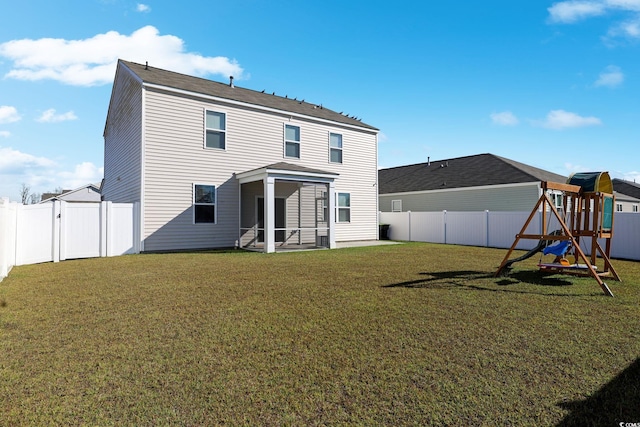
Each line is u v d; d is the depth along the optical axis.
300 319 4.34
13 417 2.23
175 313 4.63
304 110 16.89
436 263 9.51
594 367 2.95
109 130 18.17
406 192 23.66
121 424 2.16
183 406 2.37
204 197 13.41
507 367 2.95
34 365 3.02
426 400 2.43
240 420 2.21
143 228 12.12
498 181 19.38
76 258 10.71
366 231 18.64
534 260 10.19
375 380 2.73
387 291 5.94
